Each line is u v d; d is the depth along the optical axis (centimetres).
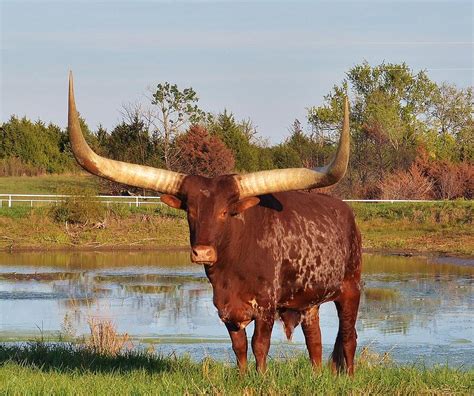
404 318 2884
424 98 10788
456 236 5800
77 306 3125
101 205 6038
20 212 6075
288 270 1423
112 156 7688
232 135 8750
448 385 1377
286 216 1437
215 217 1299
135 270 4372
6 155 10475
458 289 3650
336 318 2875
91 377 1396
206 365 1471
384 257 5088
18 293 3466
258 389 1272
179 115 7644
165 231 5881
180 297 3388
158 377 1420
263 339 1384
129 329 2641
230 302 1372
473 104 10838
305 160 8550
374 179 7838
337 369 1547
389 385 1350
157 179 1336
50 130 10750
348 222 1575
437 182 7688
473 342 2455
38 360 1691
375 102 9994
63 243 5569
